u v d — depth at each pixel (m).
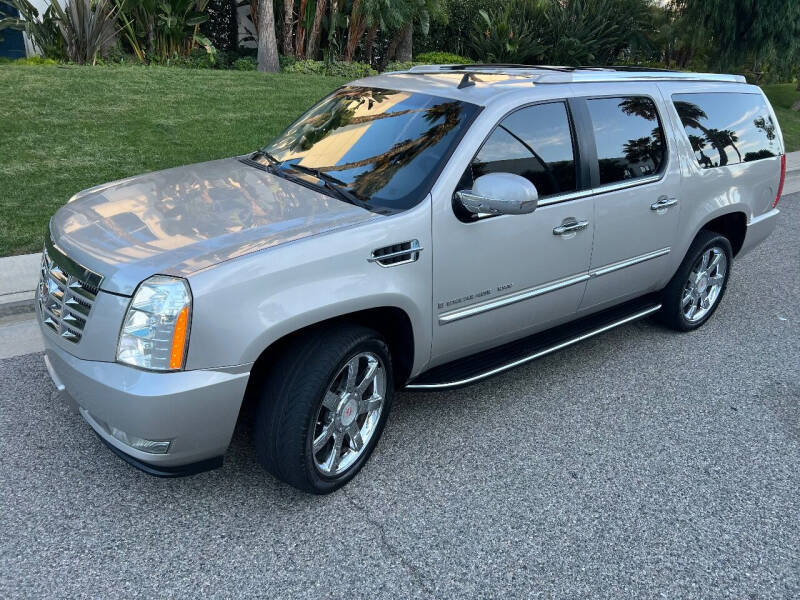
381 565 2.81
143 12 15.03
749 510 3.30
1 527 2.88
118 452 2.81
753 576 2.89
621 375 4.61
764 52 18.95
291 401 2.87
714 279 5.28
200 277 2.60
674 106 4.62
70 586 2.60
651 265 4.61
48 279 3.04
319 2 17.41
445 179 3.30
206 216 3.06
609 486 3.42
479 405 4.12
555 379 4.51
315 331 2.98
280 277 2.75
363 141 3.71
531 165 3.68
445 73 4.28
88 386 2.69
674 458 3.69
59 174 7.70
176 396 2.58
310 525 3.02
